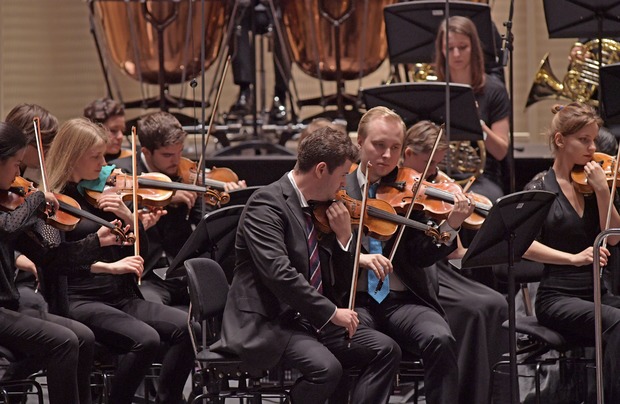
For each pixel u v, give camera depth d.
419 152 12.70
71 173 11.92
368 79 22.69
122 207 12.05
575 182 12.28
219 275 10.97
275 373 14.11
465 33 15.20
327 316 10.28
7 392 11.98
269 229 10.45
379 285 10.96
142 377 11.59
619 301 12.27
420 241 11.62
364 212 10.87
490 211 10.46
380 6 17.08
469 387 12.56
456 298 12.75
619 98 13.80
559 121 12.33
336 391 11.27
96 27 17.97
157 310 12.17
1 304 10.98
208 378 11.06
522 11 22.55
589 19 14.55
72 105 22.75
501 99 15.80
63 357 10.77
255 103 17.75
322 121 13.93
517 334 13.91
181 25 16.95
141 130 13.67
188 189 13.34
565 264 12.03
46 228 11.30
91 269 11.45
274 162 16.50
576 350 13.54
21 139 10.80
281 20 17.62
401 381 13.05
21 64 22.41
